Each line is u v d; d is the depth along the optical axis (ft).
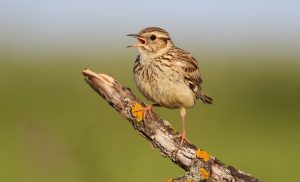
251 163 60.80
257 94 86.89
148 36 38.04
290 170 59.31
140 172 55.88
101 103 79.61
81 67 107.04
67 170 51.16
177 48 38.42
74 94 85.61
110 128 67.87
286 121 76.13
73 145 51.75
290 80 92.53
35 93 85.46
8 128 67.87
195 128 72.08
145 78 37.50
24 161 53.01
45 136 53.36
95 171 50.19
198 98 39.34
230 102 83.87
